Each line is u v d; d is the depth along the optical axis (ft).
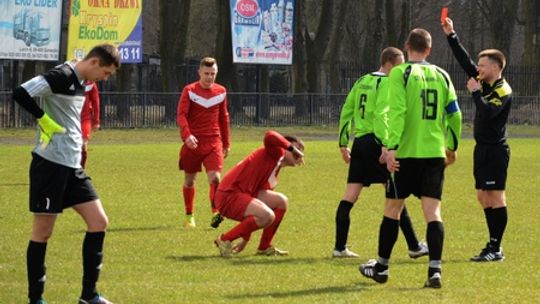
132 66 354.33
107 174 151.84
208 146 96.32
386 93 65.36
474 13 467.93
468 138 278.67
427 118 63.87
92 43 276.41
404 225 77.25
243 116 314.96
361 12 451.12
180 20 329.11
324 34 360.28
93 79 57.11
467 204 117.91
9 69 291.17
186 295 61.67
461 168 173.47
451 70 351.25
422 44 65.31
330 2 360.48
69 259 75.25
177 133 278.46
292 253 80.12
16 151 200.95
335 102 329.11
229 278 68.13
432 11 520.01
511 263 76.18
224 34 338.34
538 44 401.08
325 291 63.46
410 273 70.54
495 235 77.66
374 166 77.71
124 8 279.08
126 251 80.23
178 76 324.19
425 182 64.18
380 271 65.21
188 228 94.94
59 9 273.95
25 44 270.26
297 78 360.28
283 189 132.87
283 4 306.96
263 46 305.12
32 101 54.95
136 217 102.73
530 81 352.90
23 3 268.21
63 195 56.65
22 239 85.10
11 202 112.88
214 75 97.30
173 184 137.69
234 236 77.66
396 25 454.40
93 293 57.47
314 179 147.54
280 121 319.68
